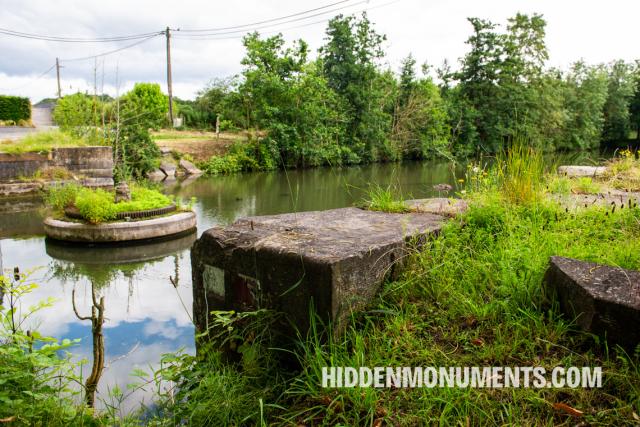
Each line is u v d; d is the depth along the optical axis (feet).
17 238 32.71
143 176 71.26
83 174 50.49
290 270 7.93
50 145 51.37
